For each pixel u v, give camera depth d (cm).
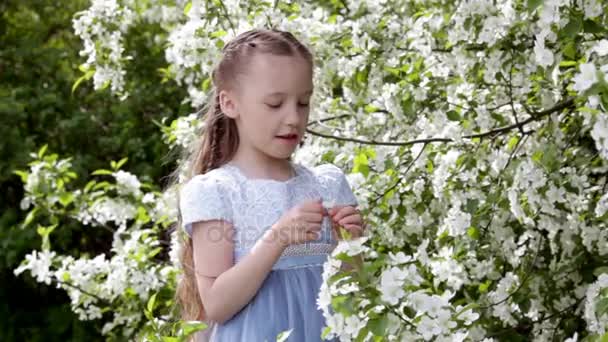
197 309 232
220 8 311
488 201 281
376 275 201
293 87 213
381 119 336
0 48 656
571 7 224
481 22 278
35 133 608
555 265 300
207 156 234
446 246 295
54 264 425
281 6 320
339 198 229
